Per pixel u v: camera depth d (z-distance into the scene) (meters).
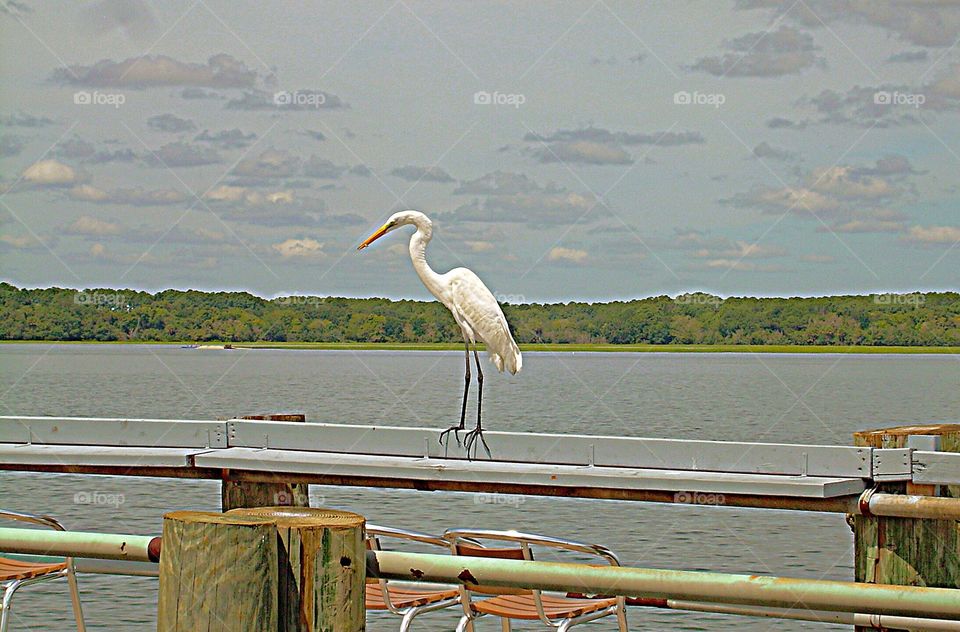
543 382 45.69
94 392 34.28
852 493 5.15
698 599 2.71
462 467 5.68
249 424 6.29
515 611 4.65
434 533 10.17
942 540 5.04
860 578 5.20
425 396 35.00
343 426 6.19
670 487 5.32
